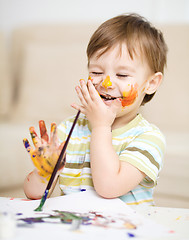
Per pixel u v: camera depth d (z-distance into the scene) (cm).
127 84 84
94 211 60
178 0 246
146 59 88
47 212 58
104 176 72
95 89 83
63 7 258
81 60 227
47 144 73
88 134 93
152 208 66
